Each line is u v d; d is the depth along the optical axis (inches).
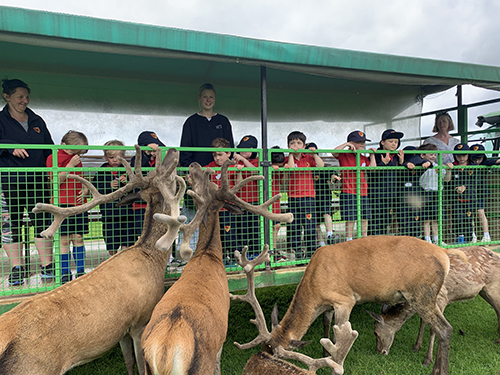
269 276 152.7
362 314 202.2
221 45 137.0
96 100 221.5
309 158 185.5
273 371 99.9
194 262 102.1
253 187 163.3
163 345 70.8
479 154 209.2
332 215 190.9
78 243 145.3
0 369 72.1
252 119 254.2
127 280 100.7
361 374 139.3
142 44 127.2
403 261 130.1
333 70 161.2
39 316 80.7
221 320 87.3
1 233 123.8
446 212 201.6
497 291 155.5
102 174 154.6
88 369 147.2
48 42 121.3
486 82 190.2
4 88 146.5
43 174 133.4
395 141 189.8
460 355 152.9
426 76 175.9
